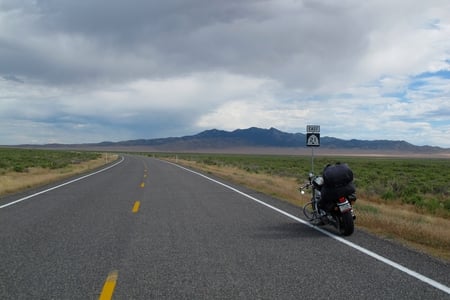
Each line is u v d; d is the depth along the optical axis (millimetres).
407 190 22250
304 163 71812
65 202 15781
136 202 15703
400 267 7160
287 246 8711
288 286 6195
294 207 14555
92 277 6652
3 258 7793
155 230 10383
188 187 21750
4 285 6285
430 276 6676
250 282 6379
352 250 8375
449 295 5828
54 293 5941
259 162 77688
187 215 12680
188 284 6301
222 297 5762
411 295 5828
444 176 43906
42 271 6977
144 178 28281
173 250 8367
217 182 25078
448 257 7977
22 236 9711
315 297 5746
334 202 10008
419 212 16891
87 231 10266
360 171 47812
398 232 10000
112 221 11648
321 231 10312
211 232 10148
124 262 7504
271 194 19281
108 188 21172
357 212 12891
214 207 14438
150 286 6215
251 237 9594
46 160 60375
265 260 7621
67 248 8555
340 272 6879
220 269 7062
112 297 5777
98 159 75188
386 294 5859
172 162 62625
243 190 20344
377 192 22859
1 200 16516
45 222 11523
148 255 7984
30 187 22438
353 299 5676
